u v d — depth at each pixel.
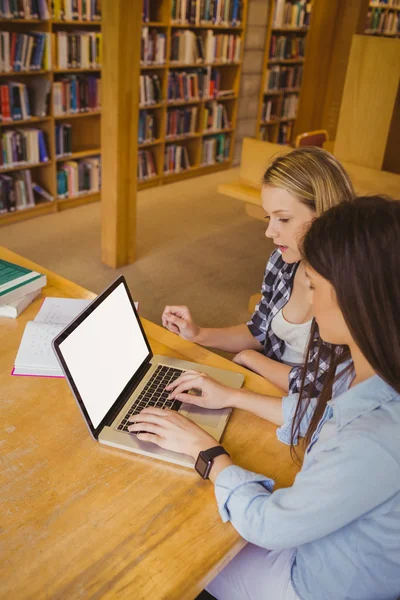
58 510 0.98
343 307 0.81
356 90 2.88
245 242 4.47
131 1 3.07
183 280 3.73
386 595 0.91
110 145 3.42
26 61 4.05
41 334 1.45
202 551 0.92
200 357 1.48
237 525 0.95
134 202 3.71
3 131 4.23
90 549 0.91
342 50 6.66
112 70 3.18
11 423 1.18
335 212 0.83
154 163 5.66
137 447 1.11
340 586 0.92
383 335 0.79
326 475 0.84
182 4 5.11
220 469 1.03
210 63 5.64
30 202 4.52
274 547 0.90
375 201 0.82
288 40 6.42
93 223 4.58
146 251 4.12
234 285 3.73
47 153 4.55
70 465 1.08
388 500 0.85
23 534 0.92
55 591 0.84
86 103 4.64
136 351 1.37
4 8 3.79
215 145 6.24
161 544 0.93
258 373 1.55
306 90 6.86
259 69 6.31
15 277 1.65
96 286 3.53
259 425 1.24
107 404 1.20
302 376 1.16
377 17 6.88
